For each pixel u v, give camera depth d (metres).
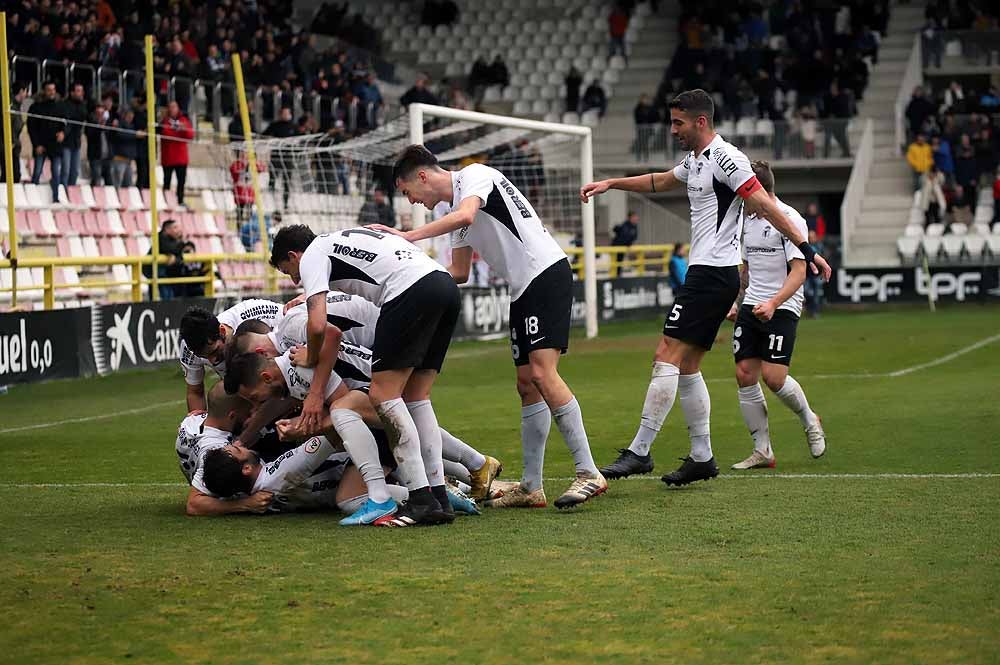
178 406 23.11
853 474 13.97
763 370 14.77
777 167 58.53
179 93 38.12
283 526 11.48
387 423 11.27
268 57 45.59
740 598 8.70
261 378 11.70
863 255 57.44
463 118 30.48
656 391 12.67
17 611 8.63
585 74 65.56
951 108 59.09
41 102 34.03
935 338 35.78
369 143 38.44
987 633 7.82
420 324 11.15
